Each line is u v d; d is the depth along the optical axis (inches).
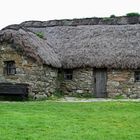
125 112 921.5
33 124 738.8
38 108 962.1
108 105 1035.9
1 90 1182.3
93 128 721.6
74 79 1387.8
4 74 1253.1
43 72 1235.2
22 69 1236.5
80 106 1012.5
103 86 1374.3
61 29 1515.7
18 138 628.4
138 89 1341.0
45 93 1250.0
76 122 776.3
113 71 1355.8
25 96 1194.0
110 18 1528.1
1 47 1255.5
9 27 1258.6
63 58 1374.3
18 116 819.4
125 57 1326.3
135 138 652.1
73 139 631.8
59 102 1120.2
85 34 1451.8
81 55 1365.7
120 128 729.0
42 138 633.0
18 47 1230.3
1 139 618.2
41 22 1612.9
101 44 1387.8
